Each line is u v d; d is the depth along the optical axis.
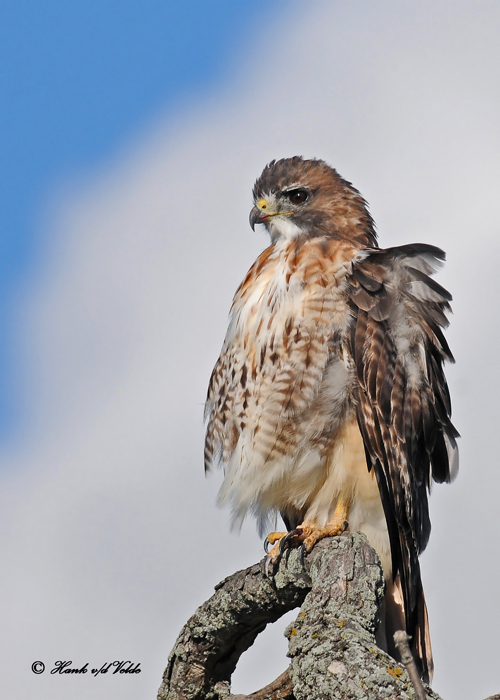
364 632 6.55
